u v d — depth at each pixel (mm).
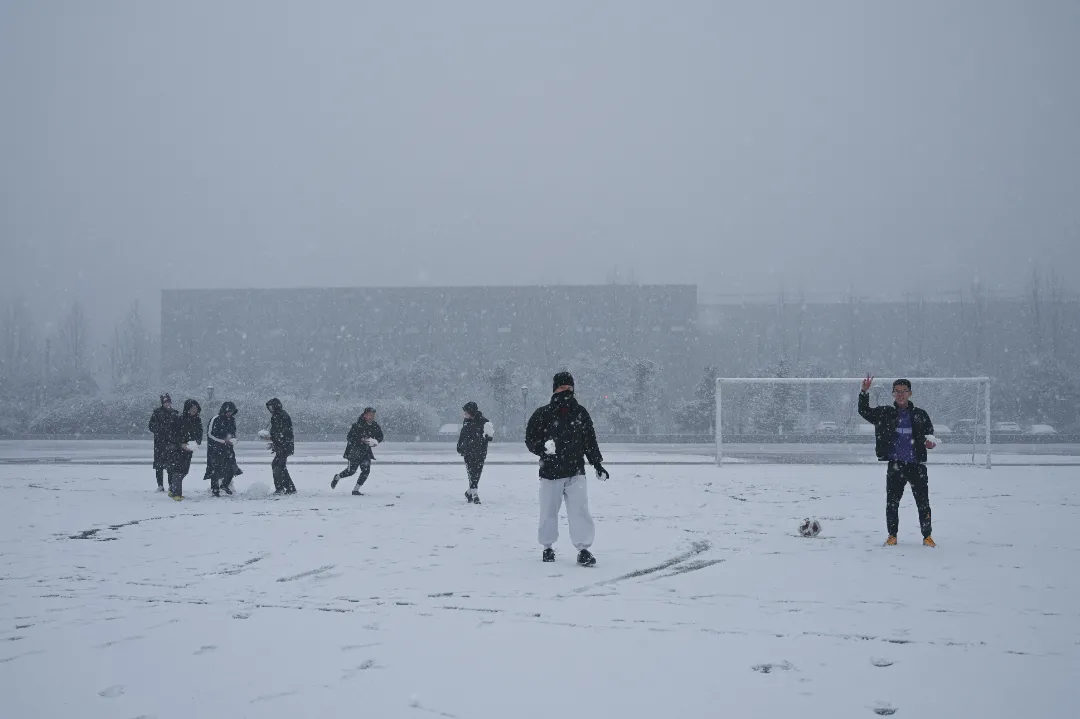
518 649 5191
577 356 68750
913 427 9625
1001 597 6734
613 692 4363
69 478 20359
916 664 4855
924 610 6273
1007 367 78688
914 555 8891
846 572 7871
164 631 5742
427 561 8617
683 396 76188
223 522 12039
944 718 3979
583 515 8453
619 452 33062
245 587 7301
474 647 5250
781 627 5750
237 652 5184
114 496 16078
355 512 13320
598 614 6168
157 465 16828
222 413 16172
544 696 4301
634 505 14125
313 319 79000
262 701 4273
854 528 11195
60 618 6164
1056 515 12594
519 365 71375
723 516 12562
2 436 46656
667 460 27125
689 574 7797
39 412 59844
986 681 4539
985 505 14047
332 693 4387
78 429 49469
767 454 31266
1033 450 34750
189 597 6895
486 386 66750
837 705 4156
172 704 4250
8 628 5867
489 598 6762
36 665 4957
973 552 9086
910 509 13453
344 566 8344
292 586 7328
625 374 63375
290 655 5105
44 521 12219
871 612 6211
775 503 14445
